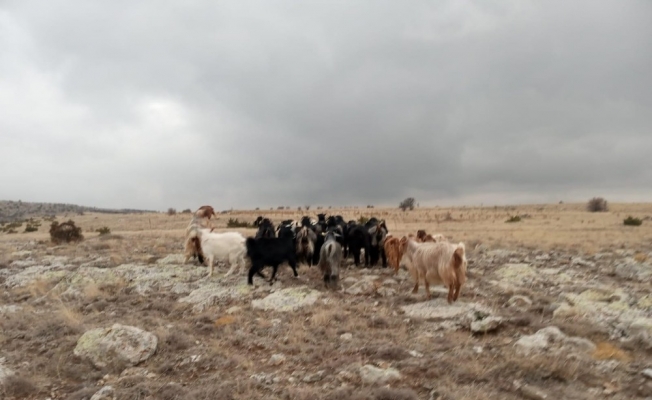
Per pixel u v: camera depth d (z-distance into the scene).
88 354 8.16
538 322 9.56
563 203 122.00
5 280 15.97
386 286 13.55
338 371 7.38
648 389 6.61
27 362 8.30
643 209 89.69
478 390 6.51
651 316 9.89
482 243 24.50
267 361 8.05
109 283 14.43
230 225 48.41
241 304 11.82
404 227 43.09
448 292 11.95
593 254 20.22
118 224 67.12
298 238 14.84
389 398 6.27
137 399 6.59
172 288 13.72
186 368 7.85
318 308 11.04
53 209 152.25
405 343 8.70
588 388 6.73
